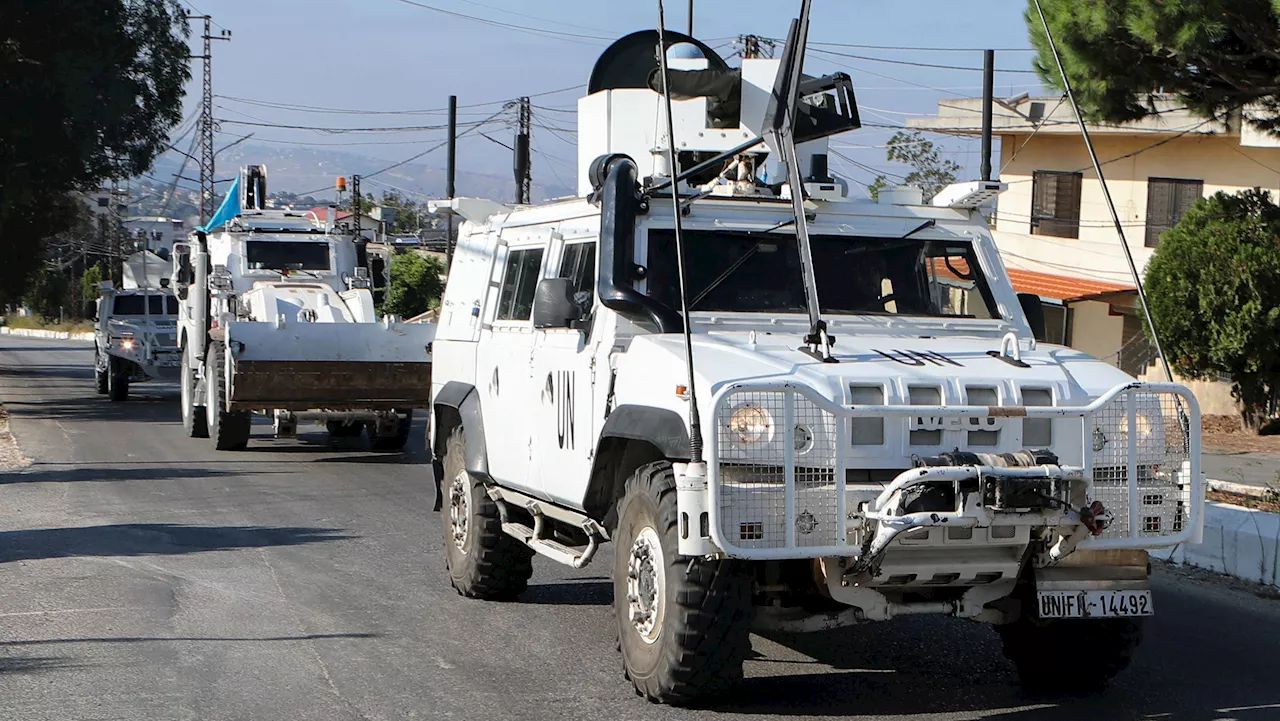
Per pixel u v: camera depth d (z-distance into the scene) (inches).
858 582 319.6
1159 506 329.4
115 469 875.4
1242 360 1122.0
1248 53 843.4
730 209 395.5
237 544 594.6
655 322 368.8
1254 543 528.1
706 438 298.5
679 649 324.2
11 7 1485.0
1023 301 420.2
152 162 1753.2
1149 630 446.3
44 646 408.5
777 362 328.2
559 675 380.2
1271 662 402.9
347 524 655.1
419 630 436.1
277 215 1167.0
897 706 350.9
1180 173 1546.5
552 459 405.4
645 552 344.2
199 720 335.6
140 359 1526.8
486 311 486.3
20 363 2662.4
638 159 438.9
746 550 298.8
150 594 483.8
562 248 426.3
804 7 335.0
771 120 349.4
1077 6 809.5
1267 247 1101.7
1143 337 1560.0
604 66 476.4
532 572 506.3
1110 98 858.1
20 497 737.6
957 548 317.1
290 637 424.2
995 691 367.2
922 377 324.8
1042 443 326.0
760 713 342.3
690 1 476.7
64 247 4749.0
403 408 945.5
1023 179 1750.7
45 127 1579.7
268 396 914.1
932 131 1801.2
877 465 314.2
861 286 398.9
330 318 1005.8
